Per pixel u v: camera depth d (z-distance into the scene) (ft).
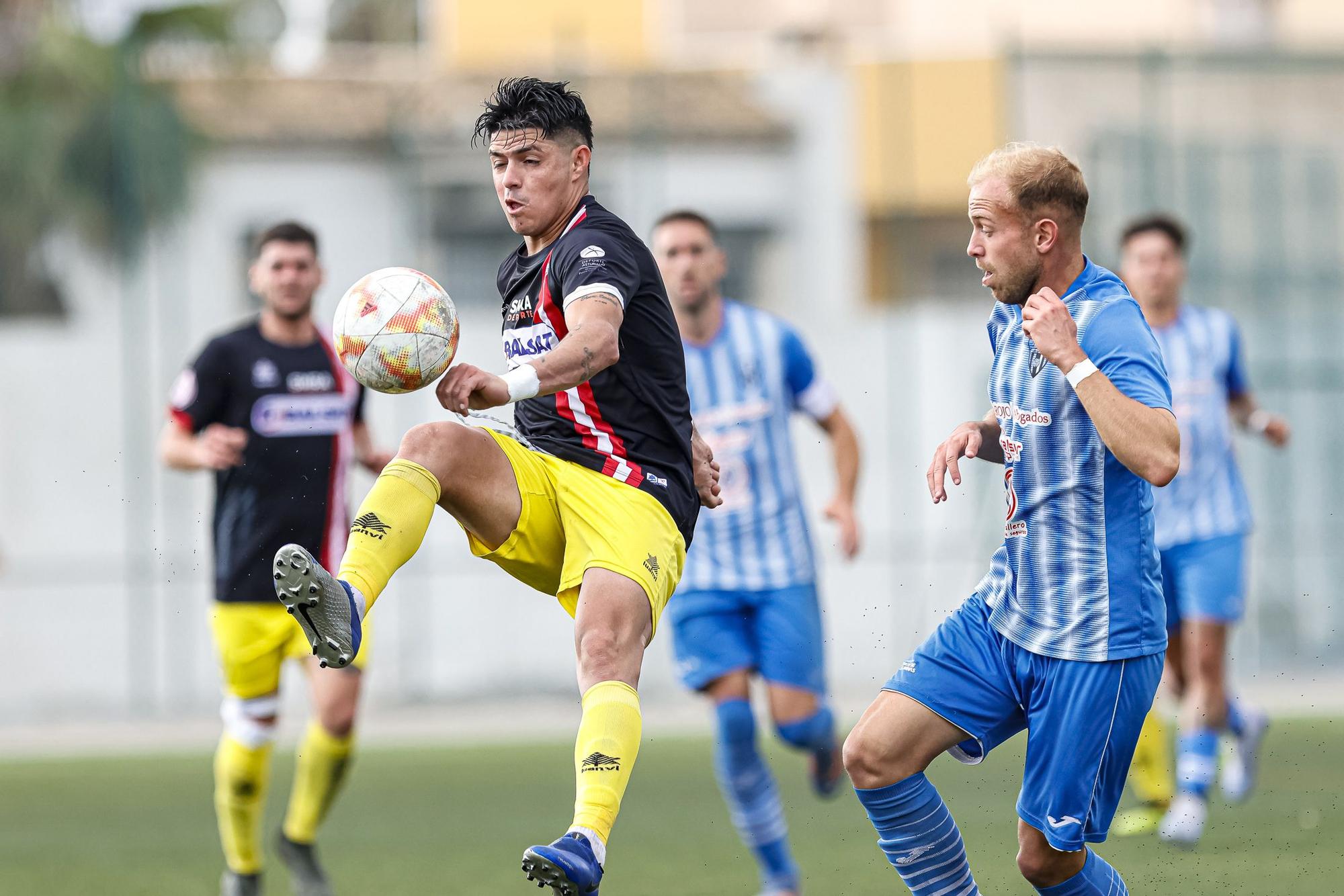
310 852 75.56
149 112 197.57
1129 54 197.67
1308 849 84.02
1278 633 185.98
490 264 209.36
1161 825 90.33
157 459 179.42
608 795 45.83
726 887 76.69
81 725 170.30
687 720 160.35
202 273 197.67
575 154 51.39
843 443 86.89
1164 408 48.06
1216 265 193.57
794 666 79.20
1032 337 48.78
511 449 50.57
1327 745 128.77
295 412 81.61
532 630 178.70
